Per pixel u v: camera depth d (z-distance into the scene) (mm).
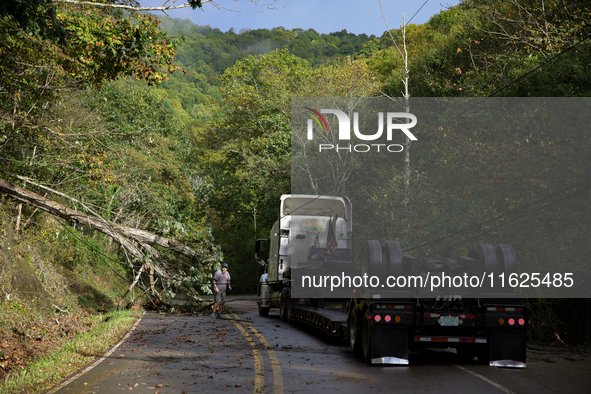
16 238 15148
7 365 8594
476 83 19125
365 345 9648
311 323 13805
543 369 9156
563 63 13102
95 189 19719
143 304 21438
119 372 8117
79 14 13156
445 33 35562
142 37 13656
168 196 31438
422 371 8742
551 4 16672
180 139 41938
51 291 16266
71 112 17359
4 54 12305
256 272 53781
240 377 7844
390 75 38531
